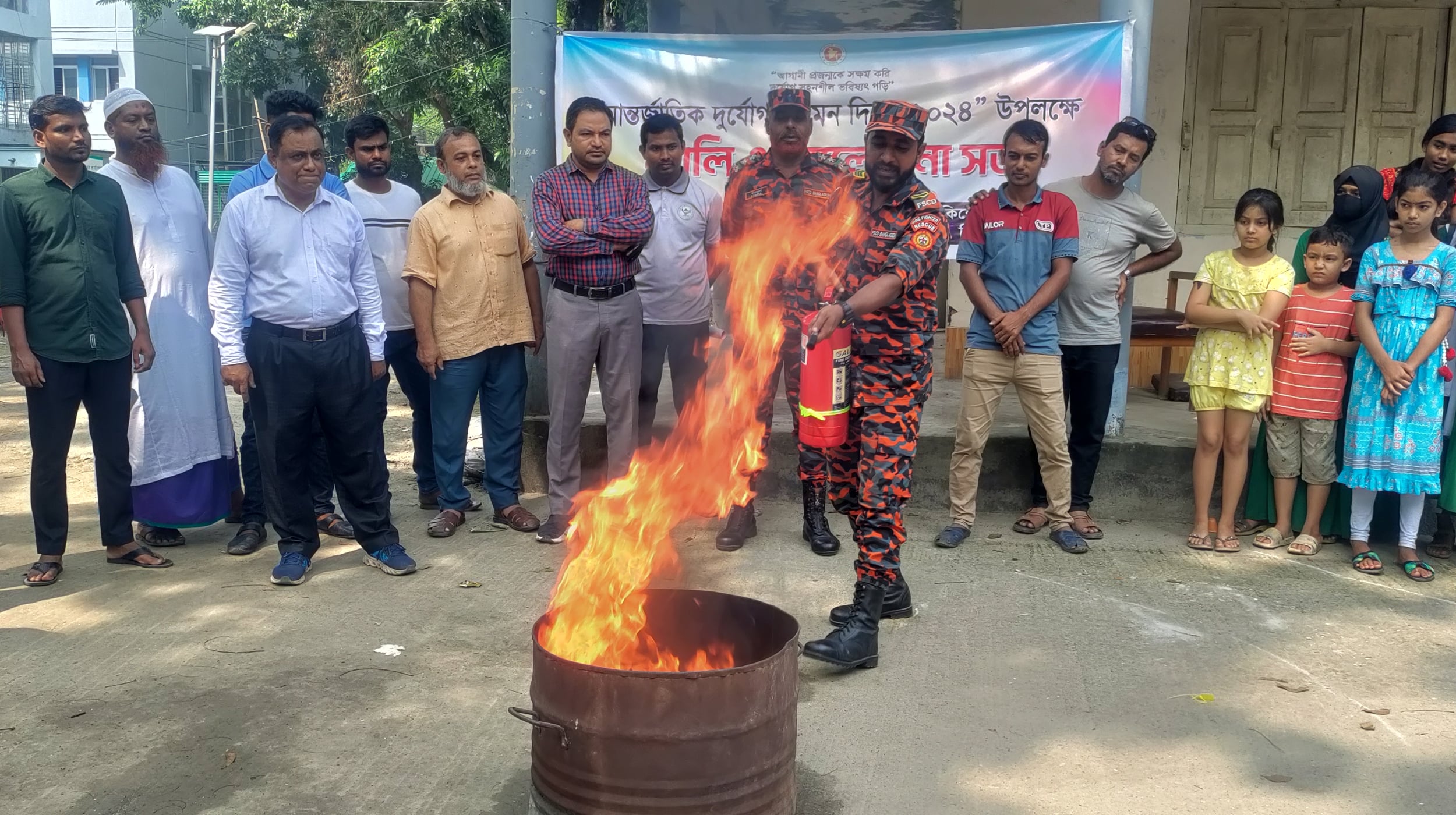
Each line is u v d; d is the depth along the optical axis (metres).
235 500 5.54
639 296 5.11
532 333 5.38
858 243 3.79
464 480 6.07
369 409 4.64
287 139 4.32
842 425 3.69
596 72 5.97
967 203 5.90
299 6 23.05
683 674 2.42
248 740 3.23
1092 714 3.46
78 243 4.43
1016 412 6.43
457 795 2.96
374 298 4.71
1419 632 4.15
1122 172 4.99
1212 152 8.88
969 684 3.68
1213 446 5.07
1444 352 4.62
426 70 19.02
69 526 5.46
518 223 5.28
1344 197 4.88
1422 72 8.60
